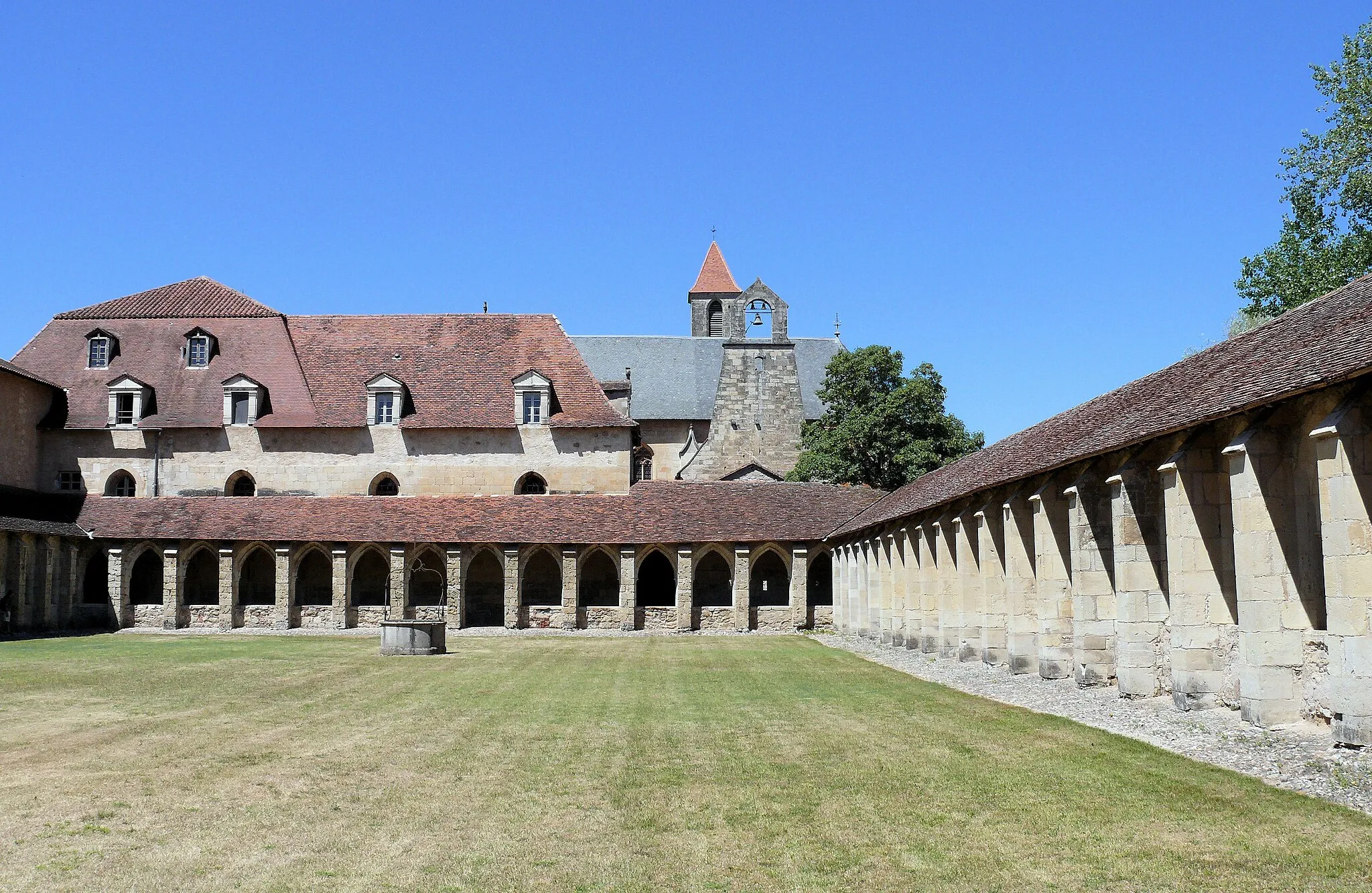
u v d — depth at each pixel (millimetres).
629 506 51875
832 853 10508
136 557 49625
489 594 54125
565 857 10508
